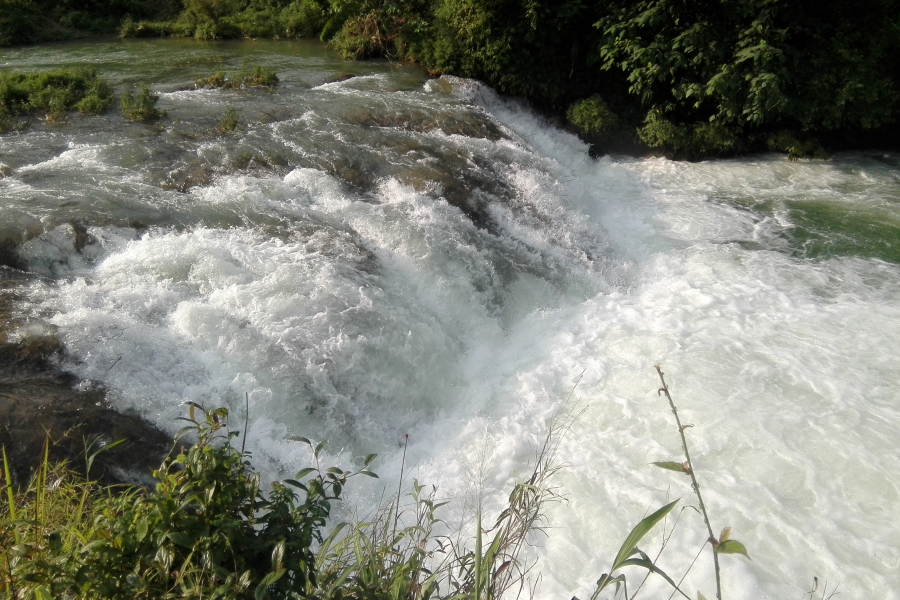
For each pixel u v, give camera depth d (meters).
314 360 6.13
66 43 18.14
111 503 3.17
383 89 13.41
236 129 10.37
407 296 7.50
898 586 4.80
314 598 2.62
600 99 14.73
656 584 4.80
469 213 9.27
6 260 6.57
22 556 2.69
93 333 5.66
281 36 19.72
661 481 5.69
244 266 6.95
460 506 5.48
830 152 15.10
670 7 14.20
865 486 5.61
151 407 5.27
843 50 14.39
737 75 14.04
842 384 6.82
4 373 5.20
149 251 6.88
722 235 10.68
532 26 14.18
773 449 5.97
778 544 5.11
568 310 8.57
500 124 12.66
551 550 5.06
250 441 5.46
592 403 6.74
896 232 10.77
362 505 5.45
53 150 9.29
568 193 10.91
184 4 20.95
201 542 2.67
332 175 9.38
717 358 7.27
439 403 6.98
